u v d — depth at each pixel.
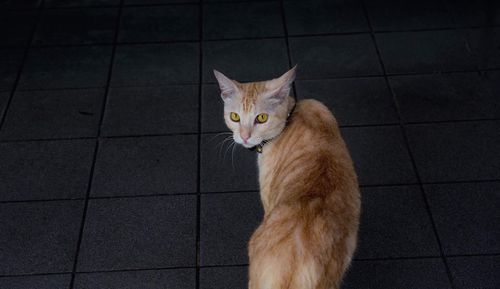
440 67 2.39
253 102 1.67
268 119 1.69
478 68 2.38
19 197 2.02
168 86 2.36
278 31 2.56
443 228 1.92
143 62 2.45
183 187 2.04
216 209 1.98
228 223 1.95
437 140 2.15
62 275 1.83
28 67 2.43
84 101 2.31
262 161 1.75
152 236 1.92
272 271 1.44
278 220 1.48
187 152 2.14
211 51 2.48
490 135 2.16
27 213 1.98
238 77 2.38
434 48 2.46
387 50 2.46
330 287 1.49
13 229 1.94
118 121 2.24
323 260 1.44
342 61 2.43
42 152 2.15
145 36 2.55
